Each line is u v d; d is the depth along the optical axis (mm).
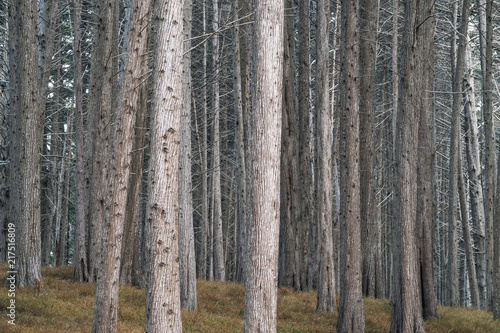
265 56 6691
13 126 13258
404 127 11312
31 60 12297
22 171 12117
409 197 11195
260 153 6609
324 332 11453
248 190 6727
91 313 10227
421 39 11922
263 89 6656
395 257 11242
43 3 15086
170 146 7082
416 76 11625
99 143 15570
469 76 19922
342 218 12102
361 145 19188
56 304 10492
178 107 7219
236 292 15875
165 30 7184
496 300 14039
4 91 16719
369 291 18984
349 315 11523
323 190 14844
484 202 20875
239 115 17625
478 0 19031
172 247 7004
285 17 19625
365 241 19094
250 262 6527
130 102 8367
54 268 17812
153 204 7016
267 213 6527
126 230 15258
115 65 17422
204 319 11117
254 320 6375
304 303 15219
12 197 13055
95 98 16328
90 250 15398
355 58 12523
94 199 15578
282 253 18766
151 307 6855
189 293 12453
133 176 15477
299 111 19875
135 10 8430
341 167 12445
